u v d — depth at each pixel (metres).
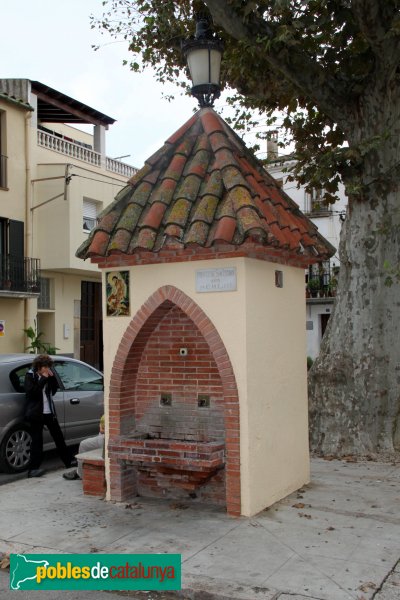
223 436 6.83
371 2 8.44
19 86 21.55
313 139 11.73
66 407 10.20
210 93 7.98
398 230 9.55
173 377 7.13
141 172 7.46
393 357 9.50
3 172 20.66
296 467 7.40
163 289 6.70
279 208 7.26
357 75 9.98
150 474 7.07
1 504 7.00
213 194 6.59
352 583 4.75
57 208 21.95
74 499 7.16
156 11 13.38
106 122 26.11
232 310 6.36
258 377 6.54
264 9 10.07
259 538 5.72
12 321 20.91
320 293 27.36
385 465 8.84
